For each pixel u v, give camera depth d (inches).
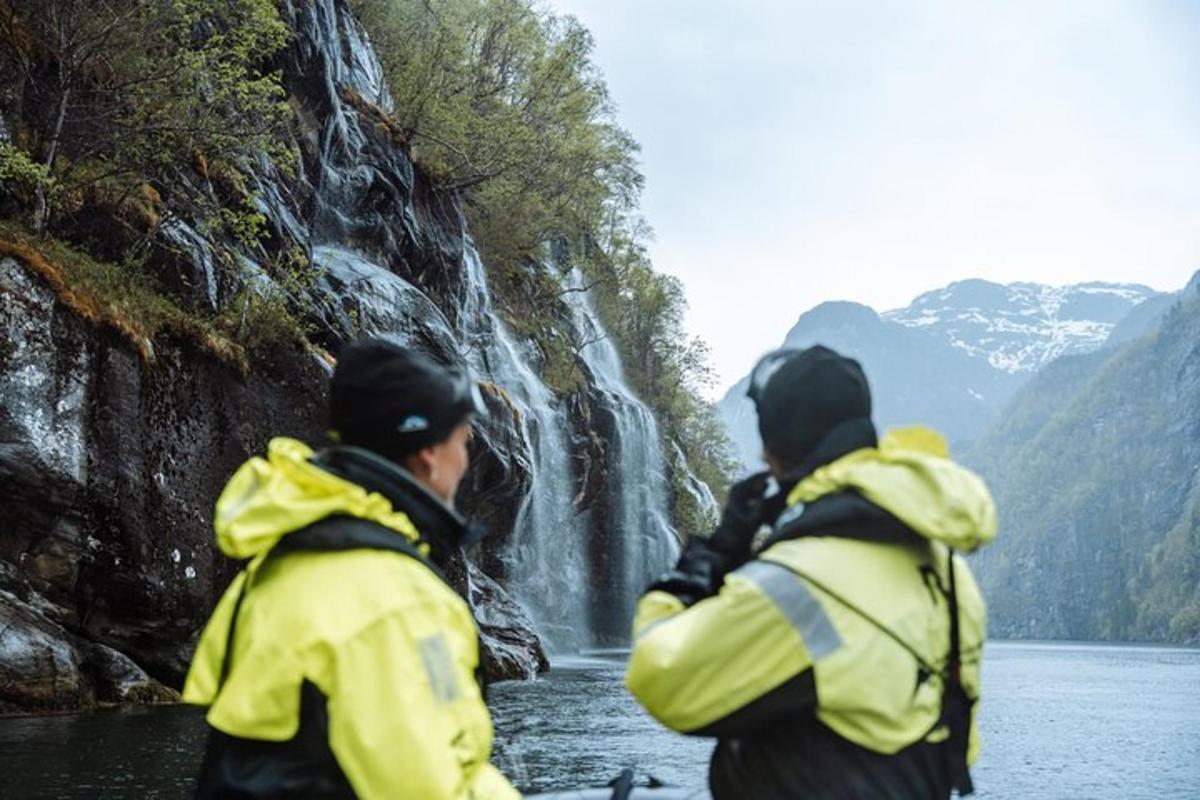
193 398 539.5
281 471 86.0
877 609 84.6
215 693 86.3
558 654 1336.1
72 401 465.7
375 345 92.5
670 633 87.2
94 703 444.1
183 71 588.7
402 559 83.8
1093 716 669.9
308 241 800.9
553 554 1416.1
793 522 88.4
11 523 447.2
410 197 1082.7
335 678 79.0
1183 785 366.0
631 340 2043.6
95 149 574.2
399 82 1217.4
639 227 2011.6
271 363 601.9
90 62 589.6
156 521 503.2
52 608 451.5
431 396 91.3
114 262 568.7
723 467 2437.3
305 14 888.3
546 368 1508.4
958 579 91.5
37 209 508.1
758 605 84.0
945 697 88.1
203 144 621.0
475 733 81.2
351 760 77.2
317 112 906.1
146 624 498.6
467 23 1364.4
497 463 903.1
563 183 1492.4
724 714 84.0
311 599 81.6
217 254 621.3
